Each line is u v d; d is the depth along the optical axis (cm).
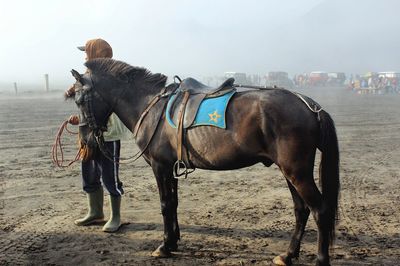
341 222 559
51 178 794
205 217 583
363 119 1794
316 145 392
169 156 447
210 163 421
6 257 462
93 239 512
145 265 443
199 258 457
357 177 802
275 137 388
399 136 1330
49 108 2098
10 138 1240
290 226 546
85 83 489
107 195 692
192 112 424
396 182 763
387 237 509
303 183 384
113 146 532
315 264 421
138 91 477
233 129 402
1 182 766
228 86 429
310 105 395
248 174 827
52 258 460
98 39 536
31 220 577
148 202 651
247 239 506
